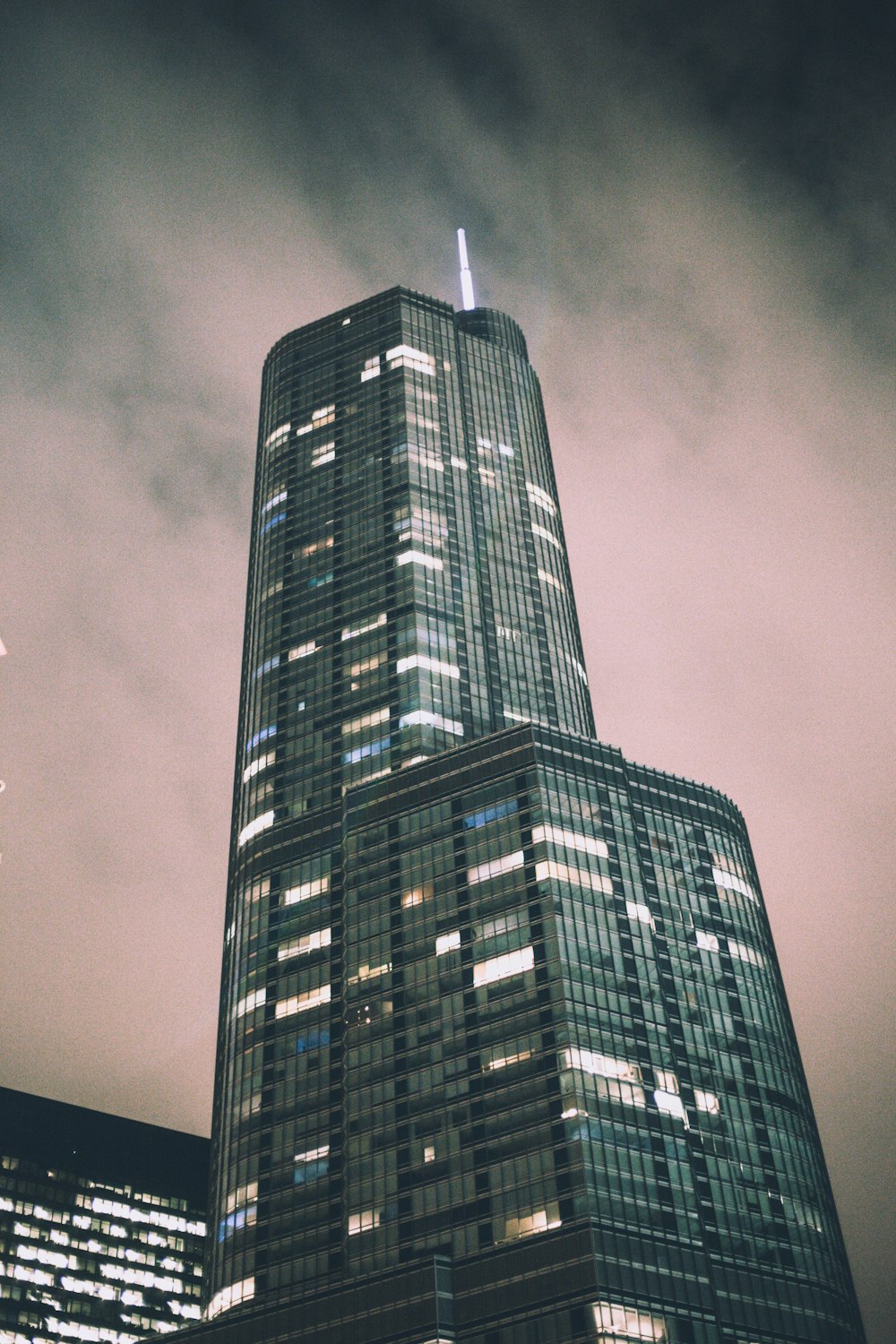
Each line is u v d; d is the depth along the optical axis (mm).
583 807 179125
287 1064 178000
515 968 164750
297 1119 172375
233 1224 168250
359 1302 151625
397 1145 160125
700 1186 156625
